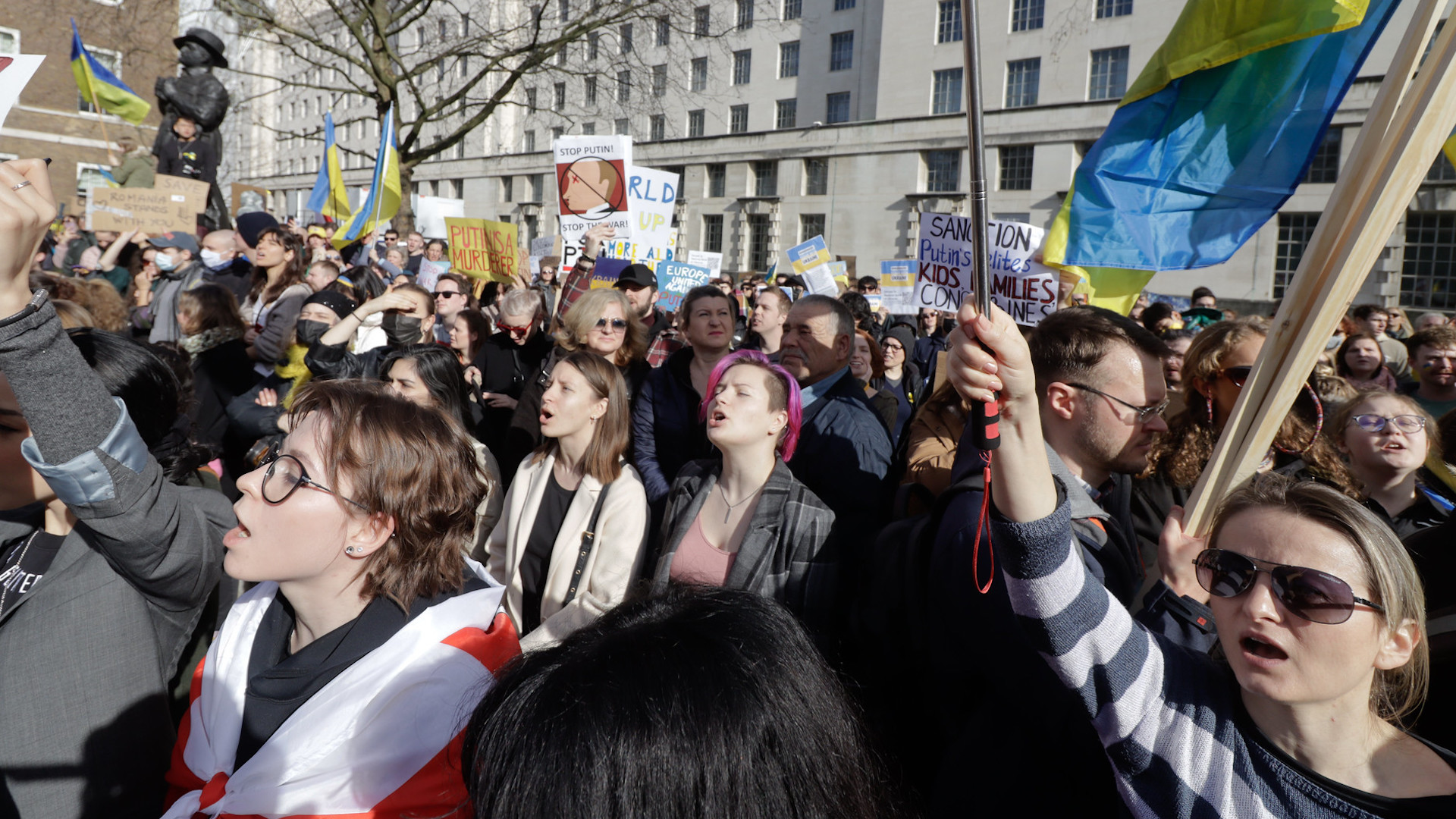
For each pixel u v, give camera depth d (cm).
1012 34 3056
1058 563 134
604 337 446
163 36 2106
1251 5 312
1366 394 273
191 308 434
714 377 282
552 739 92
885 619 217
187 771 162
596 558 295
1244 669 127
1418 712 146
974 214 126
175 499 172
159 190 788
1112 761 138
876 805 109
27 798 165
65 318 246
